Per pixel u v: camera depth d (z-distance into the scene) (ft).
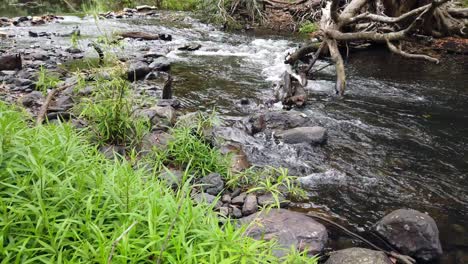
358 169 17.35
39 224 7.87
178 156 15.83
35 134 10.78
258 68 33.50
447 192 15.72
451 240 12.76
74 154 10.71
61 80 26.02
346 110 24.53
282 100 24.91
